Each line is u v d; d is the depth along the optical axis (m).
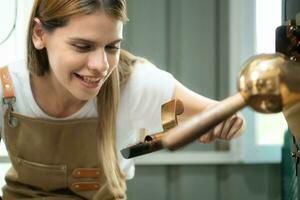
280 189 1.94
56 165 1.02
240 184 1.94
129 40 1.86
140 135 0.99
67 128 1.00
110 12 0.74
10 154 1.05
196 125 0.34
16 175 1.05
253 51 1.88
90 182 1.03
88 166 1.02
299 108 0.40
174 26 1.88
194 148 1.90
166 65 1.89
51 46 0.81
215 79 1.91
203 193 1.92
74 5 0.73
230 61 1.89
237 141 1.88
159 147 0.38
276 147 1.91
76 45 0.75
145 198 1.90
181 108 0.52
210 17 1.89
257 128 1.90
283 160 1.82
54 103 0.98
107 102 0.98
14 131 1.01
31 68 0.95
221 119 0.35
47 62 0.93
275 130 1.92
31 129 1.00
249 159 1.89
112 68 0.81
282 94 0.35
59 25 0.77
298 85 0.36
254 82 0.34
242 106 0.35
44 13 0.81
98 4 0.73
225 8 1.90
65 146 1.01
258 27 1.88
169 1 1.87
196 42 1.89
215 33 1.90
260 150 1.90
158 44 1.88
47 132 1.00
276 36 0.48
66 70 0.79
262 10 1.88
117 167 1.03
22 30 1.77
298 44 0.47
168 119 0.51
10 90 0.97
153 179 1.90
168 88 0.99
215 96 1.92
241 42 1.87
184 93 0.98
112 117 0.99
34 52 0.93
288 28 0.48
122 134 1.03
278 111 0.36
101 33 0.74
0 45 1.77
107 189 1.02
